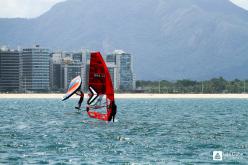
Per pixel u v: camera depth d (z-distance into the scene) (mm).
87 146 150750
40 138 170500
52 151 141750
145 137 173250
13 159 129375
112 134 181375
